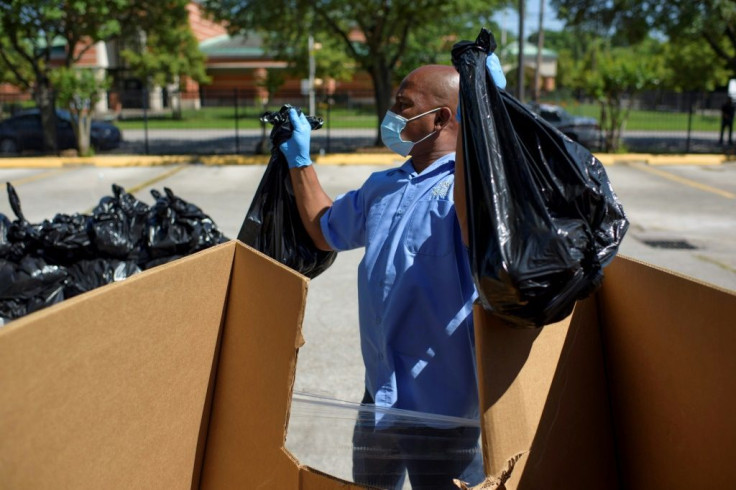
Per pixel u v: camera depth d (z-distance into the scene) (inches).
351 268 298.8
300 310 58.0
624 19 707.4
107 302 53.3
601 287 73.7
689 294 59.5
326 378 181.5
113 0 724.7
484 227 60.7
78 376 51.2
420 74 83.8
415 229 78.7
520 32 787.4
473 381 78.4
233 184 563.8
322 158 696.4
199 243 172.2
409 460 74.7
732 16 660.7
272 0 680.4
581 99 1275.8
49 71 755.4
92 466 53.2
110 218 170.9
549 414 66.3
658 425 64.6
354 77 1723.7
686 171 651.5
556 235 58.2
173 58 1339.8
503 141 63.4
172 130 1111.0
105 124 830.5
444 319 77.2
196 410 65.7
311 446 75.3
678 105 1128.2
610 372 72.6
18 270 163.3
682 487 61.5
